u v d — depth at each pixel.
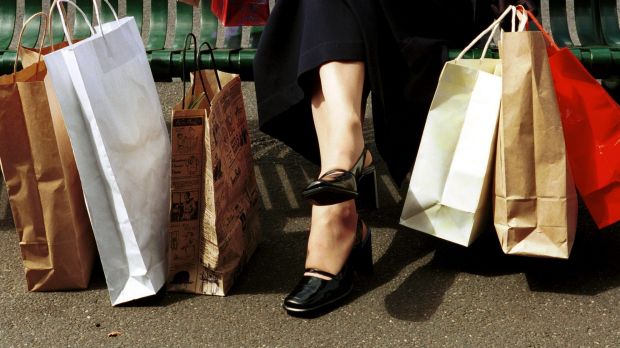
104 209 2.31
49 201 2.37
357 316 2.31
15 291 2.49
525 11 2.37
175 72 2.83
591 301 2.34
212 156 2.29
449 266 2.54
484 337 2.20
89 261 2.51
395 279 2.49
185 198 2.37
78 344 2.24
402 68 2.55
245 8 2.86
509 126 2.26
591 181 2.40
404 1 2.54
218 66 2.81
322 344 2.20
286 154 3.40
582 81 2.34
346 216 2.40
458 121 2.35
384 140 2.62
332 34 2.34
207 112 2.48
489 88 2.31
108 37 2.30
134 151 2.34
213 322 2.31
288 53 2.50
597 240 2.67
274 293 2.44
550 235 2.31
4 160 2.33
